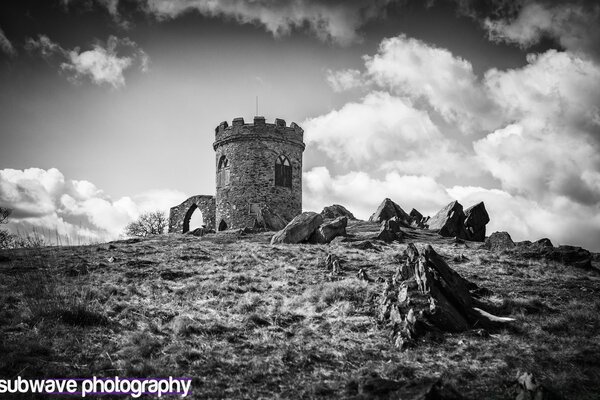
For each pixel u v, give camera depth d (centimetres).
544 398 980
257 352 1319
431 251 1720
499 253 2766
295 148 4869
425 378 1082
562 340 1411
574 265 2533
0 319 1386
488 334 1455
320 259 2430
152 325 1448
